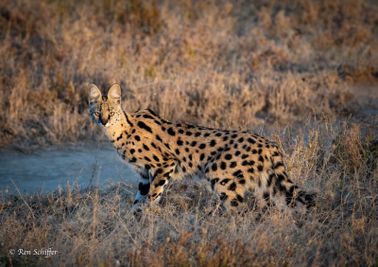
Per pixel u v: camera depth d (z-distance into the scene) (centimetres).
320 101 2206
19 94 2155
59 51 2547
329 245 1221
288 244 1204
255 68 2577
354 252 1185
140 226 1320
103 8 3059
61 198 1472
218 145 1382
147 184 1498
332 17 3281
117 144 1480
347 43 2938
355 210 1352
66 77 2342
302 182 1461
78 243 1216
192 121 2094
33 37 2734
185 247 1223
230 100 2178
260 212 1348
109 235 1255
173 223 1312
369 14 3344
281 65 2655
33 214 1384
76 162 1834
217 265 1135
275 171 1340
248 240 1204
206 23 2966
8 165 1817
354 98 2281
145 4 3025
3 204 1462
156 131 1454
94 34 2719
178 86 2222
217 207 1320
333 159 1598
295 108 2177
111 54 2522
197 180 1441
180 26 2859
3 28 2791
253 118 2069
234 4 3409
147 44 2664
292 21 3197
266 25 3128
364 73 2555
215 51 2695
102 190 1574
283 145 1656
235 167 1334
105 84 2278
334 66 2623
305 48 2805
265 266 1147
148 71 2403
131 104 2128
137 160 1469
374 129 1920
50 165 1817
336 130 1761
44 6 2948
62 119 2084
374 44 2902
